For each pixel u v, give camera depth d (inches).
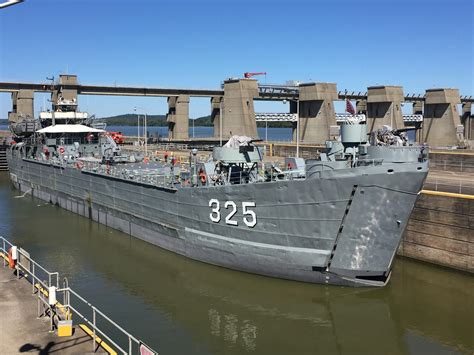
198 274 856.3
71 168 1411.2
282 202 739.4
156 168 1251.2
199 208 872.9
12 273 625.3
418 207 930.7
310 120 3545.8
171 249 979.9
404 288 797.9
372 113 3821.4
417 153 706.8
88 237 1133.1
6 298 542.0
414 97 4087.1
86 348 439.8
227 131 3319.4
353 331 652.1
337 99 3553.2
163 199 975.6
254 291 774.5
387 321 680.4
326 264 733.9
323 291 751.1
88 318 673.6
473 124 4544.8
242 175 860.0
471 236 851.4
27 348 434.9
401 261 950.4
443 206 890.1
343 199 690.2
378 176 671.8
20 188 1883.6
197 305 729.6
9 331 465.7
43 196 1651.1
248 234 796.6
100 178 1246.3
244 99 3216.0
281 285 779.4
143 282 825.5
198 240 890.7
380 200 684.7
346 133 786.2
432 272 879.1
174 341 614.2
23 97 2669.8
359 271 725.3
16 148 1948.8
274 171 859.4
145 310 709.9
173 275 855.1
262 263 791.1
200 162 951.0
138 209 1082.7
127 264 922.1
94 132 1738.4
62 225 1261.1
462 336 638.5
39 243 1079.6
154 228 1025.5
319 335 639.8
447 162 1375.5
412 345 616.7
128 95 3056.1
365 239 709.3
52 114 1705.2
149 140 3203.7
